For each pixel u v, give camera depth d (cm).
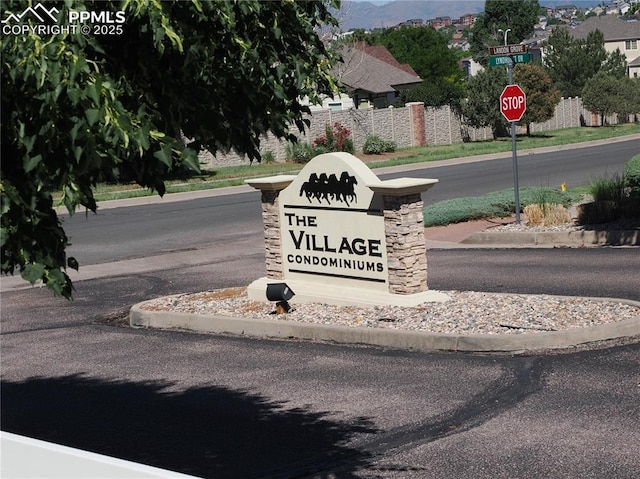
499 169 3947
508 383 956
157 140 502
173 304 1471
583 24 13250
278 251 1468
